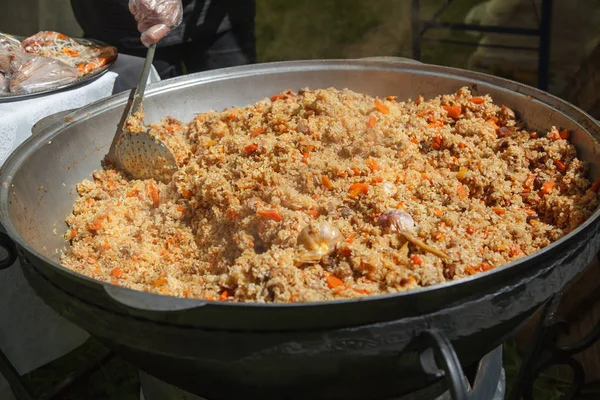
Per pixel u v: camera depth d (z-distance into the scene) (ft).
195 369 3.73
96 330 3.72
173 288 4.38
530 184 5.25
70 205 5.68
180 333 3.44
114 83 7.86
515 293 3.58
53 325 6.75
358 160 5.34
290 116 6.22
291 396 3.88
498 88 6.07
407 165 5.43
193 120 6.46
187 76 6.55
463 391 3.24
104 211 5.42
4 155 6.77
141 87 6.14
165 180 5.94
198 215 5.32
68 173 5.75
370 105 6.32
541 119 5.71
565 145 5.35
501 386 5.43
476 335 3.65
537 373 5.97
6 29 11.25
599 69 9.79
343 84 6.80
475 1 15.46
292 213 4.67
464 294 3.42
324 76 6.79
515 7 12.98
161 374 4.14
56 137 5.61
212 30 9.55
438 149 5.71
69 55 8.13
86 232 5.38
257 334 3.35
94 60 7.91
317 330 3.33
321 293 3.93
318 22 17.06
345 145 5.67
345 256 4.25
